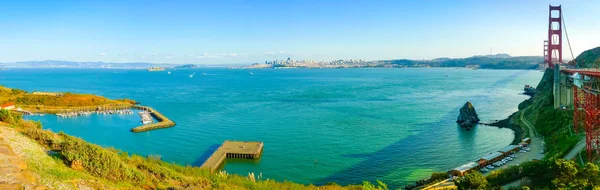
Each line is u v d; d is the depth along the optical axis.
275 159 77.25
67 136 44.22
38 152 34.00
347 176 67.00
